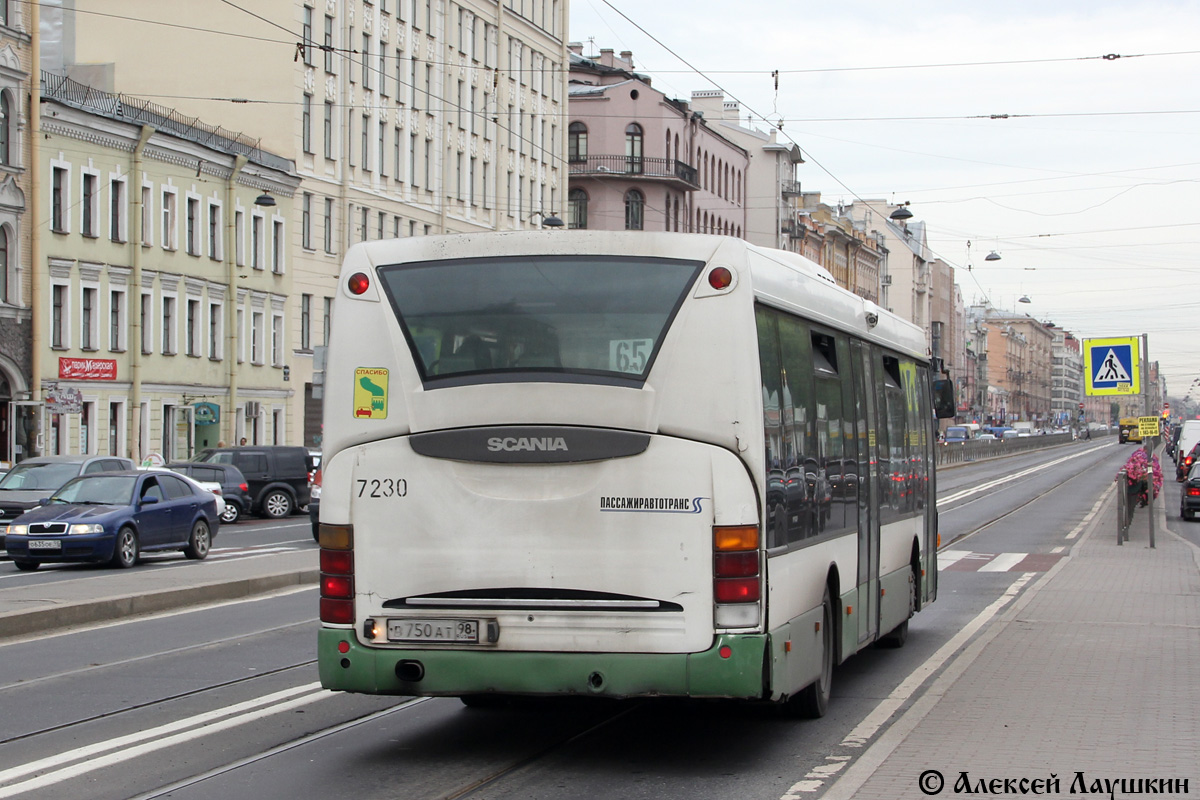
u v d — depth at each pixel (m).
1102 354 29.47
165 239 49.62
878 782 8.50
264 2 56.72
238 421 53.88
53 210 44.12
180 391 50.12
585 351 8.84
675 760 9.40
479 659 8.81
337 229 60.12
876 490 12.84
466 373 8.95
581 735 10.26
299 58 56.94
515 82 74.38
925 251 161.50
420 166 65.38
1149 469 41.56
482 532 8.86
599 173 83.00
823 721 10.81
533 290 8.95
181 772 8.98
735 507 8.67
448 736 10.20
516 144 74.75
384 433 9.05
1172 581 22.08
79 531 23.84
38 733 10.23
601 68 88.12
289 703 11.50
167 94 57.38
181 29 57.31
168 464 39.59
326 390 9.20
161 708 11.26
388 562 8.98
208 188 52.00
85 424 45.25
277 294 56.53
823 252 116.69
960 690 12.05
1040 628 16.38
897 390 14.29
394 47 63.06
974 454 90.81
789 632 9.27
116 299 47.34
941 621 17.64
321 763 9.28
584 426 8.77
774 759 9.43
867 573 12.30
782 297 9.77
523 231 9.05
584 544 8.75
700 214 91.50
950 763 9.05
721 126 105.88
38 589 19.20
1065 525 37.19
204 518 27.00
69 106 44.25
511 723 10.71
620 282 8.88
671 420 8.73
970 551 29.22
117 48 57.66
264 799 8.27
